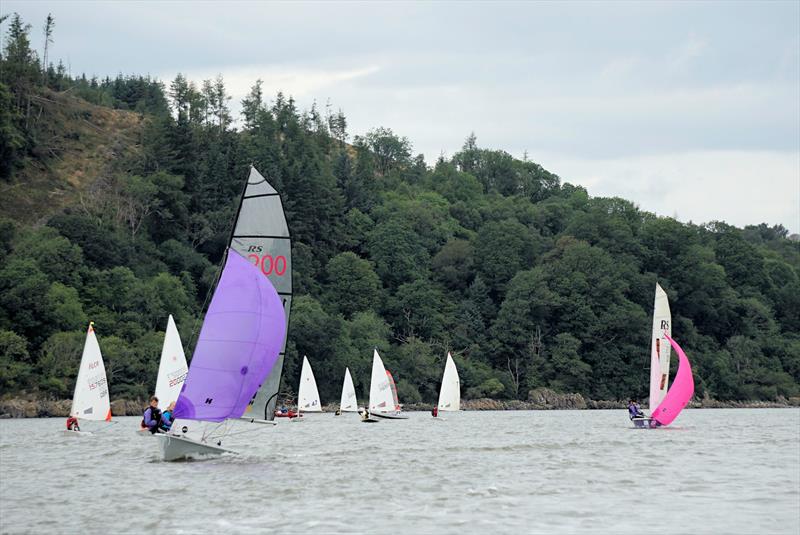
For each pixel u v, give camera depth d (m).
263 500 91.19
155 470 115.69
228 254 112.81
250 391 111.00
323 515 83.56
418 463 127.62
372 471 116.38
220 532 76.38
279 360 118.88
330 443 165.38
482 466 124.44
